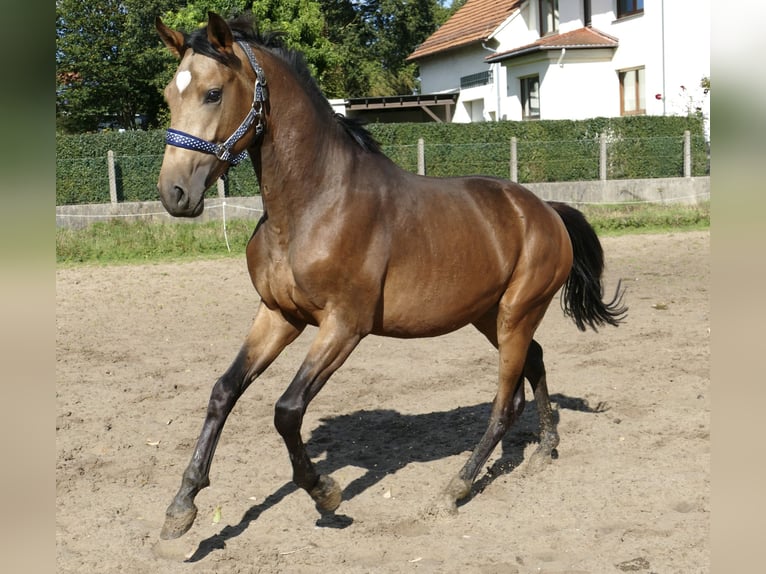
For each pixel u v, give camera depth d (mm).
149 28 28500
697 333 7711
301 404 3541
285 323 3857
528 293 4395
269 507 4156
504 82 26609
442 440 5188
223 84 3342
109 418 5574
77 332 8289
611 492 4246
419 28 40062
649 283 10398
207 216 15438
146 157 16141
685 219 15805
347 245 3641
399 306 3932
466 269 4102
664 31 21453
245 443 5129
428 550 3631
